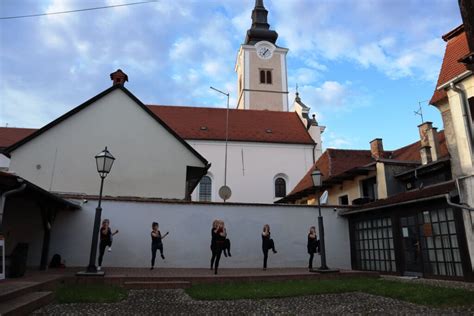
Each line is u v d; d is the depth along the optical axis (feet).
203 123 118.11
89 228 49.16
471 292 28.73
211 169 110.52
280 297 28.40
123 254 49.16
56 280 31.07
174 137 66.23
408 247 46.42
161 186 63.36
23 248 33.09
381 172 59.72
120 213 50.26
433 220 43.04
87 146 63.00
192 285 33.81
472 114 40.98
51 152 61.87
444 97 46.37
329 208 58.08
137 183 62.80
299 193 82.99
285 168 114.21
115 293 28.22
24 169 60.64
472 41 27.91
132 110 66.13
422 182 54.44
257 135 117.29
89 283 33.17
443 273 41.16
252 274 39.01
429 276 42.70
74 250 48.06
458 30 46.34
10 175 31.71
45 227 42.65
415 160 64.69
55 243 47.78
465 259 38.42
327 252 56.39
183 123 116.26
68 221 48.78
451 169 47.85
